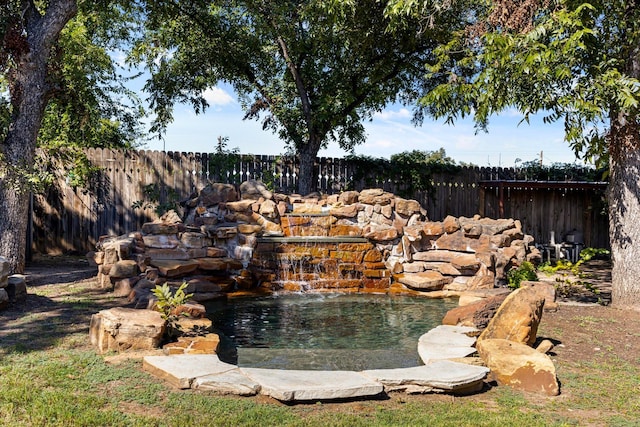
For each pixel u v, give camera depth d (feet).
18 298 25.11
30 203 42.47
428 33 48.19
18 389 14.21
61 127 59.36
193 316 22.45
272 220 36.52
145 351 18.07
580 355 20.02
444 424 13.48
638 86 23.80
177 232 33.01
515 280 32.68
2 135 35.47
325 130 54.39
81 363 16.69
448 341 19.74
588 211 60.80
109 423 12.71
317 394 14.57
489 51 26.09
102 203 49.78
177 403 14.02
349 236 36.73
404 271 35.94
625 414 14.83
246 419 13.24
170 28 53.42
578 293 33.60
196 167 52.90
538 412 14.76
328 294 33.14
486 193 62.59
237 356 19.30
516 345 18.10
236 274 33.37
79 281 32.01
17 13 33.96
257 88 57.06
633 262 27.35
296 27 51.80
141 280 27.96
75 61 53.16
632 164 27.48
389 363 18.61
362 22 48.47
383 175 59.31
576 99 24.47
